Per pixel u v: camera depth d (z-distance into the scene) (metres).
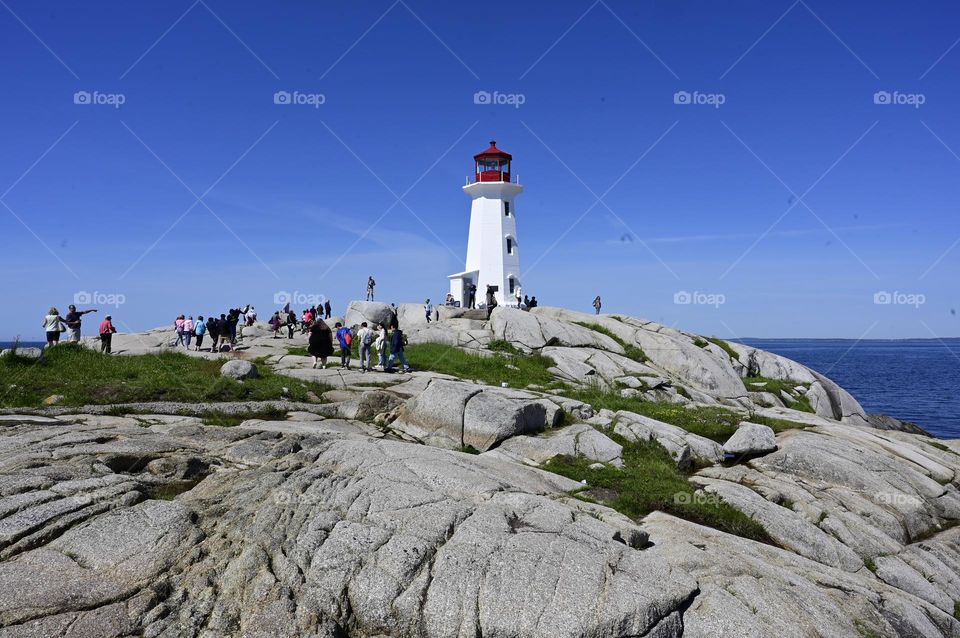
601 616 7.30
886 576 11.42
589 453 15.03
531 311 38.56
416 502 9.23
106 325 27.22
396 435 16.00
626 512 11.73
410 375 24.17
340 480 9.91
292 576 7.82
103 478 9.67
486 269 49.81
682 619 7.72
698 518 12.10
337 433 13.48
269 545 8.27
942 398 65.12
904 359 147.50
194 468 10.60
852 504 13.98
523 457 14.80
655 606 7.52
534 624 7.25
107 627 7.03
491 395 16.64
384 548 8.20
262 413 17.02
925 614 9.41
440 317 38.72
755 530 11.99
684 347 32.41
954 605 11.09
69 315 29.75
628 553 8.43
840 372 103.81
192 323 35.28
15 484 9.08
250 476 10.12
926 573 11.86
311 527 8.59
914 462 16.83
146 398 18.02
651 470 14.28
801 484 14.83
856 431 19.38
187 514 8.91
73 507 8.77
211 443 11.77
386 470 10.30
